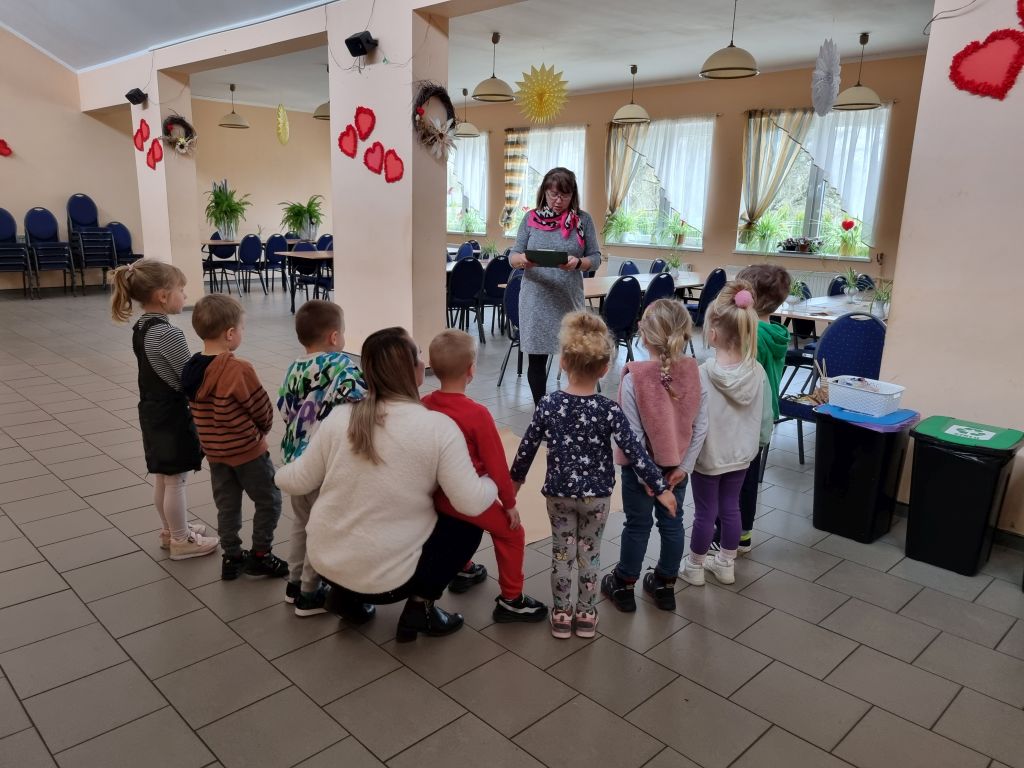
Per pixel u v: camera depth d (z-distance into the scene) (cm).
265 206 1285
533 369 381
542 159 1072
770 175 839
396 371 180
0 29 862
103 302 855
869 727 176
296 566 217
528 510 301
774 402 247
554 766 160
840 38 678
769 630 216
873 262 778
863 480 271
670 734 171
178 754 162
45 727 169
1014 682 194
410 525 187
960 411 273
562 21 647
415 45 481
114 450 358
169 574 241
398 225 516
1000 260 255
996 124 249
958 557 252
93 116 951
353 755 162
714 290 604
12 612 216
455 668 195
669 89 920
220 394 213
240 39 639
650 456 209
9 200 898
